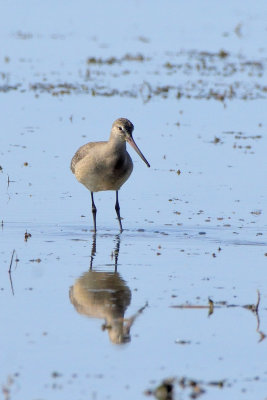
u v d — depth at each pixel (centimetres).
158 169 1902
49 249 1386
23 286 1200
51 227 1513
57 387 895
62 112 2336
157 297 1163
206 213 1614
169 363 958
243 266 1308
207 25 3762
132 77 2814
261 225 1539
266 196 1716
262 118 2339
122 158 1500
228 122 2292
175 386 903
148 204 1673
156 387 897
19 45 3266
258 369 947
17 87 2623
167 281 1233
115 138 1489
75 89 2619
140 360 965
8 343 998
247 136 2156
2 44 3269
